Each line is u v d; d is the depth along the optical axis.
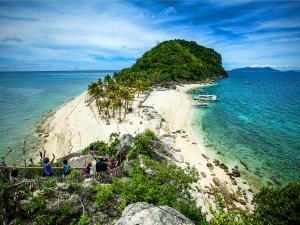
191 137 51.12
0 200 12.68
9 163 40.06
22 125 62.12
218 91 133.25
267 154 43.22
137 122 59.03
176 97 98.25
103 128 54.75
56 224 13.88
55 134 53.47
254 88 154.62
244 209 26.91
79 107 77.50
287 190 20.55
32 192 14.71
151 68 166.38
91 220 14.61
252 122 64.94
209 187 30.72
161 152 35.81
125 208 14.60
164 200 17.22
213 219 14.89
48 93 129.25
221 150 44.62
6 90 143.50
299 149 45.69
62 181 16.83
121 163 24.52
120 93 66.31
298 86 176.75
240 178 34.41
